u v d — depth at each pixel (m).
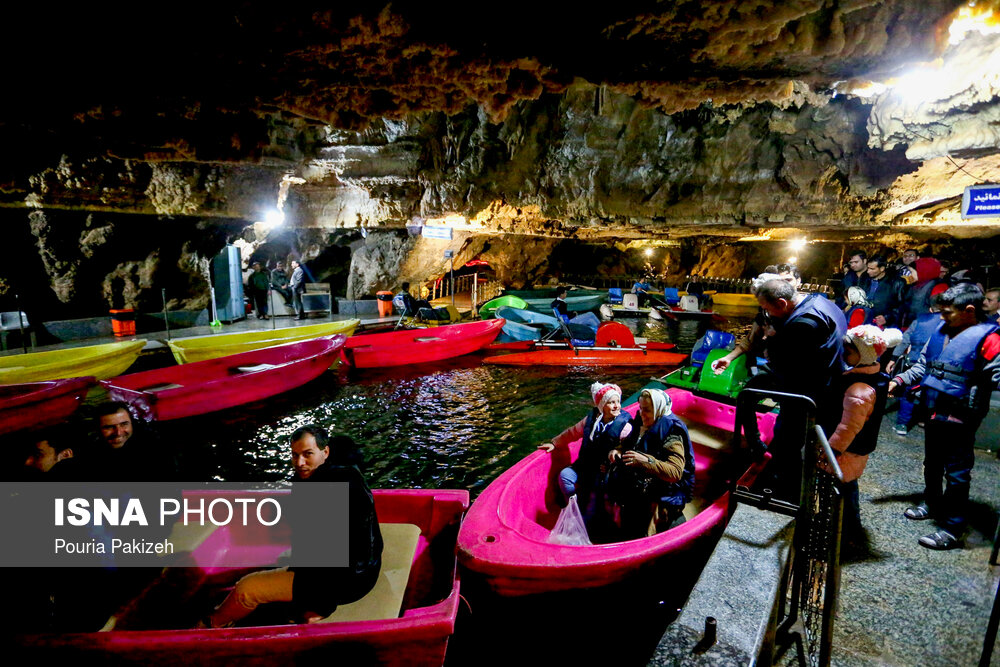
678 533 3.73
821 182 13.02
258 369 10.27
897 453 4.59
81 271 13.77
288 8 2.77
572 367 12.43
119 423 3.61
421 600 3.63
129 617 3.11
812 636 2.50
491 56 3.33
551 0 2.71
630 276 31.20
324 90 3.90
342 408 9.80
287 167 13.98
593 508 4.41
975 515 3.58
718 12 2.77
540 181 15.40
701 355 7.82
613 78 3.79
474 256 25.84
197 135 4.75
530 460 4.98
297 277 17.58
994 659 2.45
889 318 5.76
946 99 6.78
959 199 11.95
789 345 3.09
